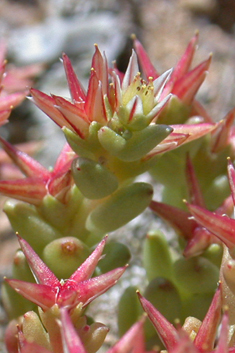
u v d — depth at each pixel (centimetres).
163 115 8
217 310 6
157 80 7
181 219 8
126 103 7
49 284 7
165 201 9
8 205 7
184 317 8
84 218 8
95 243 8
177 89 8
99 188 7
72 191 8
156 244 8
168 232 11
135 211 7
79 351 6
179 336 6
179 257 8
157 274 8
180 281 8
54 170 8
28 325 7
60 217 8
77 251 7
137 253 11
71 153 8
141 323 6
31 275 7
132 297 8
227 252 7
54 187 7
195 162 8
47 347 7
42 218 8
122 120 7
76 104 7
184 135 7
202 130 7
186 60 8
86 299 7
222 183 8
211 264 8
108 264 8
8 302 8
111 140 7
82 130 7
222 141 8
